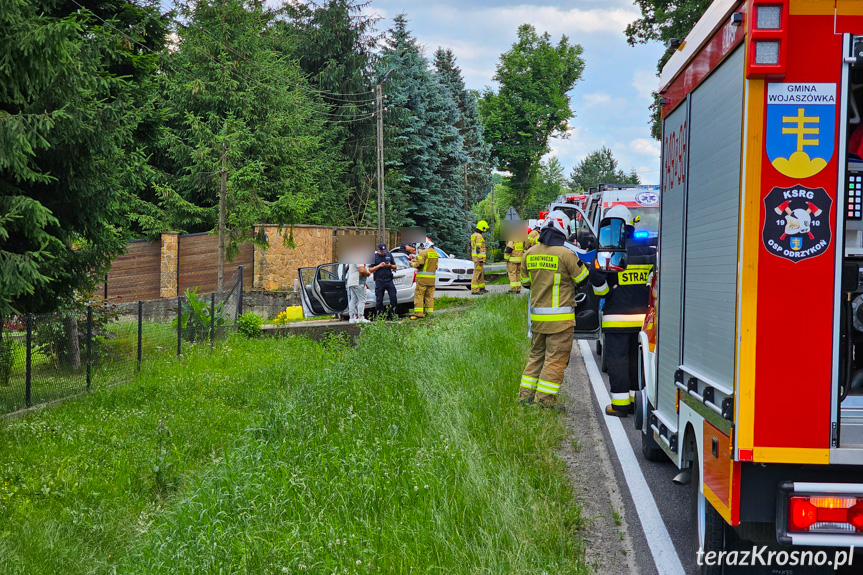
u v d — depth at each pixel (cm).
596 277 882
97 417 1012
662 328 581
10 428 924
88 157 1225
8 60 1068
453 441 677
